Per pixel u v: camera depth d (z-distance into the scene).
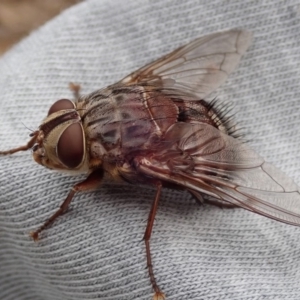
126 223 0.06
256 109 0.07
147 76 0.06
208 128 0.06
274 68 0.07
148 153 0.06
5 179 0.06
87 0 0.07
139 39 0.07
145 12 0.07
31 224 0.06
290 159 0.07
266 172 0.06
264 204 0.05
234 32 0.07
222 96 0.07
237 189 0.06
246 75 0.07
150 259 0.06
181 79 0.06
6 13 0.11
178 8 0.07
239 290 0.05
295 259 0.06
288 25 0.07
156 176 0.06
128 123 0.06
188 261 0.06
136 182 0.06
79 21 0.07
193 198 0.06
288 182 0.06
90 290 0.06
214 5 0.07
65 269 0.06
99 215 0.06
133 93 0.06
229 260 0.06
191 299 0.05
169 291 0.05
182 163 0.06
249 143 0.07
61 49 0.07
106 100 0.06
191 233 0.06
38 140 0.06
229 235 0.06
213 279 0.06
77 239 0.06
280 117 0.07
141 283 0.06
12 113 0.06
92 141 0.06
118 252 0.06
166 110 0.06
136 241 0.06
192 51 0.06
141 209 0.06
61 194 0.06
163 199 0.06
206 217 0.06
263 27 0.07
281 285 0.06
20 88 0.07
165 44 0.07
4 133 0.06
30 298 0.07
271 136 0.07
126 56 0.07
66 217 0.06
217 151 0.06
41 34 0.07
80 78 0.07
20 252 0.06
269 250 0.06
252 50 0.07
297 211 0.05
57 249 0.06
